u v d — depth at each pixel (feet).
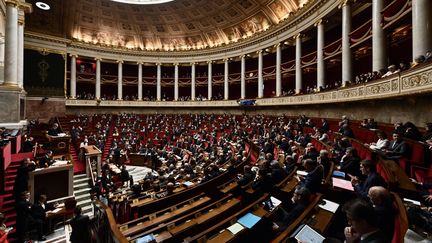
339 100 43.52
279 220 14.32
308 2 58.70
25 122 50.44
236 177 25.66
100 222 13.15
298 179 19.13
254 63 98.99
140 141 69.36
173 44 109.81
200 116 94.17
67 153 48.34
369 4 51.98
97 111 99.71
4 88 41.91
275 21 77.46
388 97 29.78
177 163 48.39
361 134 32.01
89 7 87.25
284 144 34.60
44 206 27.37
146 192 27.50
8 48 43.19
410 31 38.22
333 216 11.89
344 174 18.39
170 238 12.33
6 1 42.98
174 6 92.68
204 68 114.42
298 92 64.90
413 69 24.73
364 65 56.85
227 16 89.97
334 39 65.05
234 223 12.29
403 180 14.11
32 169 30.53
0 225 16.65
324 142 30.22
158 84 109.29
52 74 83.66
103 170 41.91
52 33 84.12
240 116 88.48
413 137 22.00
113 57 102.32
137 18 98.43
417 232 10.58
